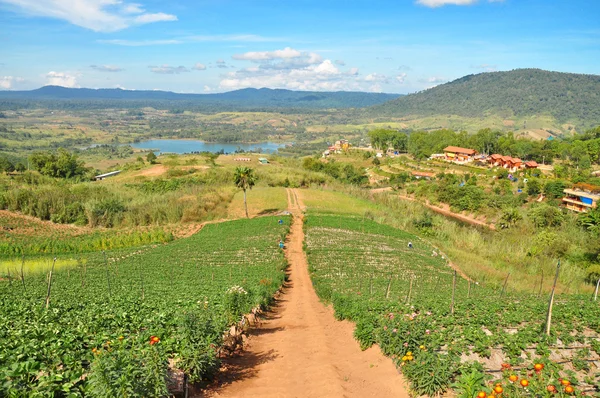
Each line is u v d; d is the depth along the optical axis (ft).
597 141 477.77
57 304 81.35
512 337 52.70
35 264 163.22
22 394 30.99
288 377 45.52
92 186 325.83
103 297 95.81
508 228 272.31
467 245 233.55
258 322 78.84
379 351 53.01
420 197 390.63
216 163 536.01
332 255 181.68
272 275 141.49
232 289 79.10
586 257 186.19
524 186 363.35
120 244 216.13
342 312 82.23
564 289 152.97
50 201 261.65
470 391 35.63
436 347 47.98
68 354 40.40
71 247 207.00
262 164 548.72
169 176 415.64
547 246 206.49
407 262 174.70
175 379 37.78
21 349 39.93
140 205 277.44
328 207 306.76
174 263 165.68
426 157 614.34
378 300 88.74
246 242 204.03
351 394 40.32
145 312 69.05
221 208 289.33
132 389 31.09
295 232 236.84
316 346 59.11
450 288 133.08
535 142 540.11
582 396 37.22
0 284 129.59
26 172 416.05
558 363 48.32
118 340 44.93
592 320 66.64
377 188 448.24
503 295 115.14
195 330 44.80
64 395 32.50
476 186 367.66
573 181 354.74
